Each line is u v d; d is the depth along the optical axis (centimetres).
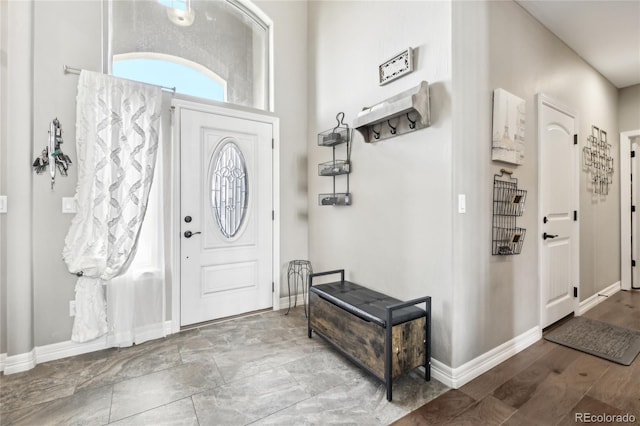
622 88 393
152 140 244
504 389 183
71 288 227
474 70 200
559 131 280
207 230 287
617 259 394
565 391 180
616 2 231
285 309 330
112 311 236
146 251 255
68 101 224
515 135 225
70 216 226
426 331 190
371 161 251
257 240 317
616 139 390
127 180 236
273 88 327
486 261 208
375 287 246
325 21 316
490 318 210
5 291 204
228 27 312
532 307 247
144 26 267
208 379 194
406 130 214
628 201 394
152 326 253
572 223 300
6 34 205
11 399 174
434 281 197
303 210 349
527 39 244
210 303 289
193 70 290
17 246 205
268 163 323
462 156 191
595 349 231
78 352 228
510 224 226
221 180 295
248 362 215
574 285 303
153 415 160
